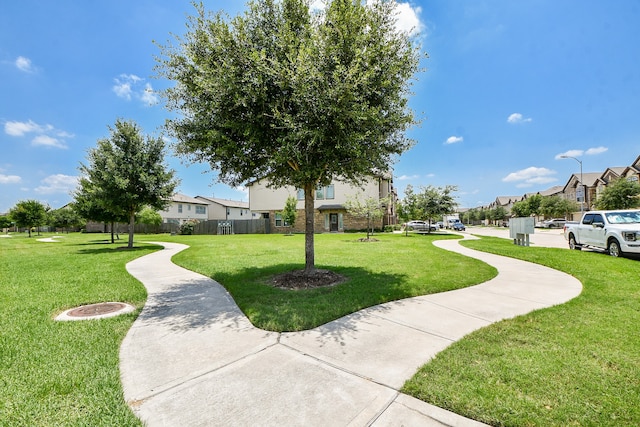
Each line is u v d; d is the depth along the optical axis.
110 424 2.04
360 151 5.46
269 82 5.40
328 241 18.17
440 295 5.46
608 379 2.51
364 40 5.42
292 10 5.77
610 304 4.68
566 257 9.33
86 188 16.86
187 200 48.00
